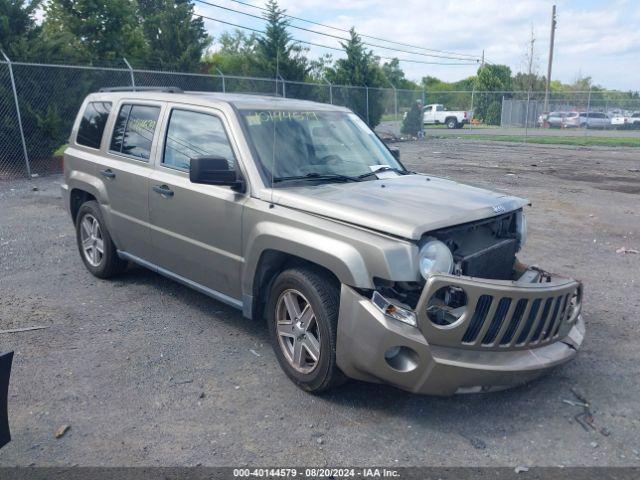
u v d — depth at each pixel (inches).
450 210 159.2
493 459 138.8
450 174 644.1
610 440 147.6
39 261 287.4
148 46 973.2
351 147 211.8
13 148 569.3
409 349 143.4
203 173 173.5
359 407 160.6
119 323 213.5
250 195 180.1
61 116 601.3
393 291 150.2
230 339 201.9
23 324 211.5
